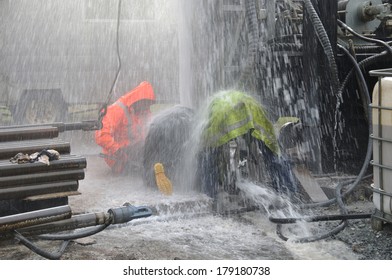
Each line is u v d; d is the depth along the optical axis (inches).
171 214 367.9
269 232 347.6
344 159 454.0
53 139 341.7
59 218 260.4
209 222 359.9
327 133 437.1
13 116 559.8
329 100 433.4
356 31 466.0
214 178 384.5
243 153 407.2
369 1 464.1
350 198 402.6
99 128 403.9
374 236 339.3
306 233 346.0
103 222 276.5
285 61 452.4
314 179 404.2
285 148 428.1
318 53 430.3
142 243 323.0
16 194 293.7
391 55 437.4
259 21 458.0
